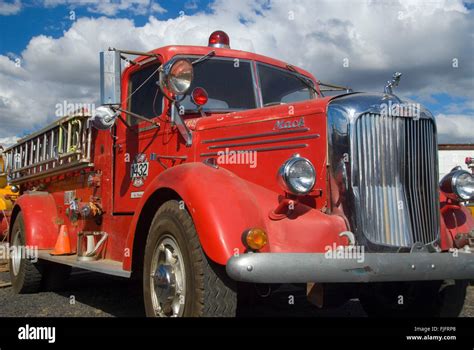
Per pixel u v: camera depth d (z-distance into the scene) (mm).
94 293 5738
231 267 2811
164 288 3305
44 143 6156
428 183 3578
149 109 4414
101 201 4945
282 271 2818
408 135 3521
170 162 4090
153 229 3531
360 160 3348
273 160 3682
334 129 3418
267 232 3080
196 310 3049
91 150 5176
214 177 3336
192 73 3781
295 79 4902
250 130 3830
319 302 3086
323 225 3209
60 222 5723
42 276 5684
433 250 3498
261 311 4766
